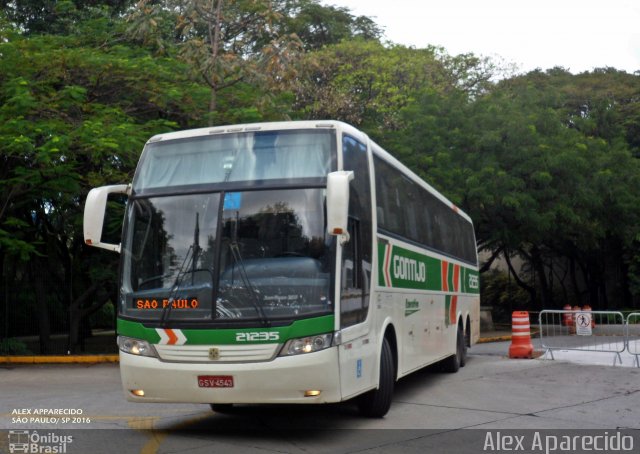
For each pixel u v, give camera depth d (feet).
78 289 71.72
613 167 109.19
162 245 28.76
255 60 63.93
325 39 143.02
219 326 27.20
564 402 37.63
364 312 30.53
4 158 57.82
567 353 63.82
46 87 59.57
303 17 128.16
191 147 30.32
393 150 98.17
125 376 28.53
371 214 32.45
